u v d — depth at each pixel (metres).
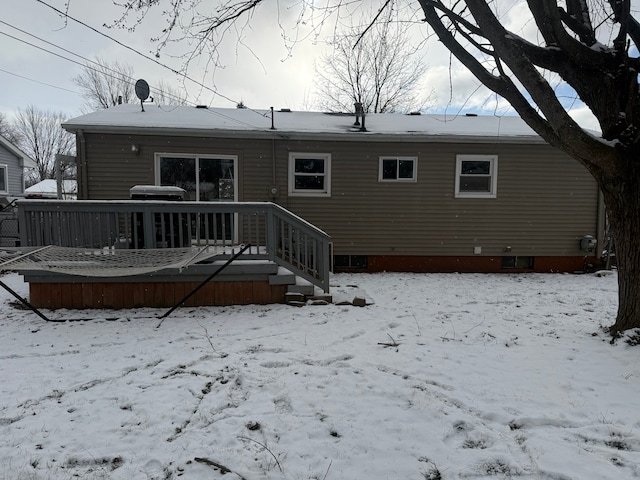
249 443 2.55
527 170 9.29
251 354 4.08
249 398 3.15
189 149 8.63
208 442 2.57
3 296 6.46
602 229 9.38
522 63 3.61
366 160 9.13
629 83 3.93
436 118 10.89
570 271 9.52
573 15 4.62
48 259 4.98
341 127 9.38
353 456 2.42
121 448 2.51
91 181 8.38
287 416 2.87
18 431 2.69
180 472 2.29
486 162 9.34
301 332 4.77
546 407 2.96
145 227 5.77
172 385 3.38
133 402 3.08
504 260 9.60
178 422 2.80
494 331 4.80
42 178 41.19
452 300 6.48
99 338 4.61
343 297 6.29
